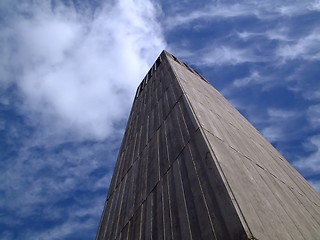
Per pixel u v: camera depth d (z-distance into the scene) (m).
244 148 7.17
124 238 6.13
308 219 5.44
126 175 9.49
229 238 3.42
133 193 7.57
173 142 7.17
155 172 6.96
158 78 16.05
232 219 3.59
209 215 4.02
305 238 4.34
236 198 3.97
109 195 10.11
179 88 10.02
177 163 6.10
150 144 9.02
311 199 7.52
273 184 6.05
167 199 5.43
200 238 3.85
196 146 5.85
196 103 8.66
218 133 6.76
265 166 7.04
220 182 4.33
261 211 4.13
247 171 5.53
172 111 9.05
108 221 8.30
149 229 5.30
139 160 9.08
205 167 5.00
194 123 6.72
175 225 4.58
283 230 4.04
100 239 7.88
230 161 5.36
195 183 4.91
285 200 5.55
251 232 3.33
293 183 7.68
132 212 6.74
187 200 4.76
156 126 9.69
